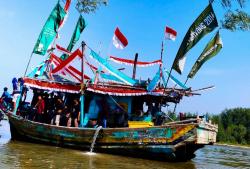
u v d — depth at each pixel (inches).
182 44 705.6
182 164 666.8
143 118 733.3
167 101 805.9
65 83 777.6
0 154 514.3
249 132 3619.6
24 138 802.8
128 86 756.6
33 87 787.4
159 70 784.3
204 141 662.5
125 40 865.5
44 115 815.7
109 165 525.7
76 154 631.8
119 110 758.5
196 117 650.2
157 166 577.3
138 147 660.1
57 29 877.8
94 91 738.2
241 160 1022.4
